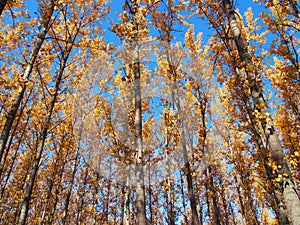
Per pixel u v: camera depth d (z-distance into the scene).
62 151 9.24
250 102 5.91
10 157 9.72
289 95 6.97
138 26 5.49
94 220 11.41
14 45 6.10
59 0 6.14
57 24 7.17
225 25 6.66
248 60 5.00
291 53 6.35
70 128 7.56
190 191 5.98
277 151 3.99
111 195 10.20
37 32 6.00
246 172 8.37
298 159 5.66
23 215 5.52
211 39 7.28
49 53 6.70
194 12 6.73
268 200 7.76
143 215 3.88
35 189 9.69
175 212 7.81
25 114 8.20
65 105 7.84
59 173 9.16
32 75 6.80
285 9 6.13
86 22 7.16
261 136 5.62
